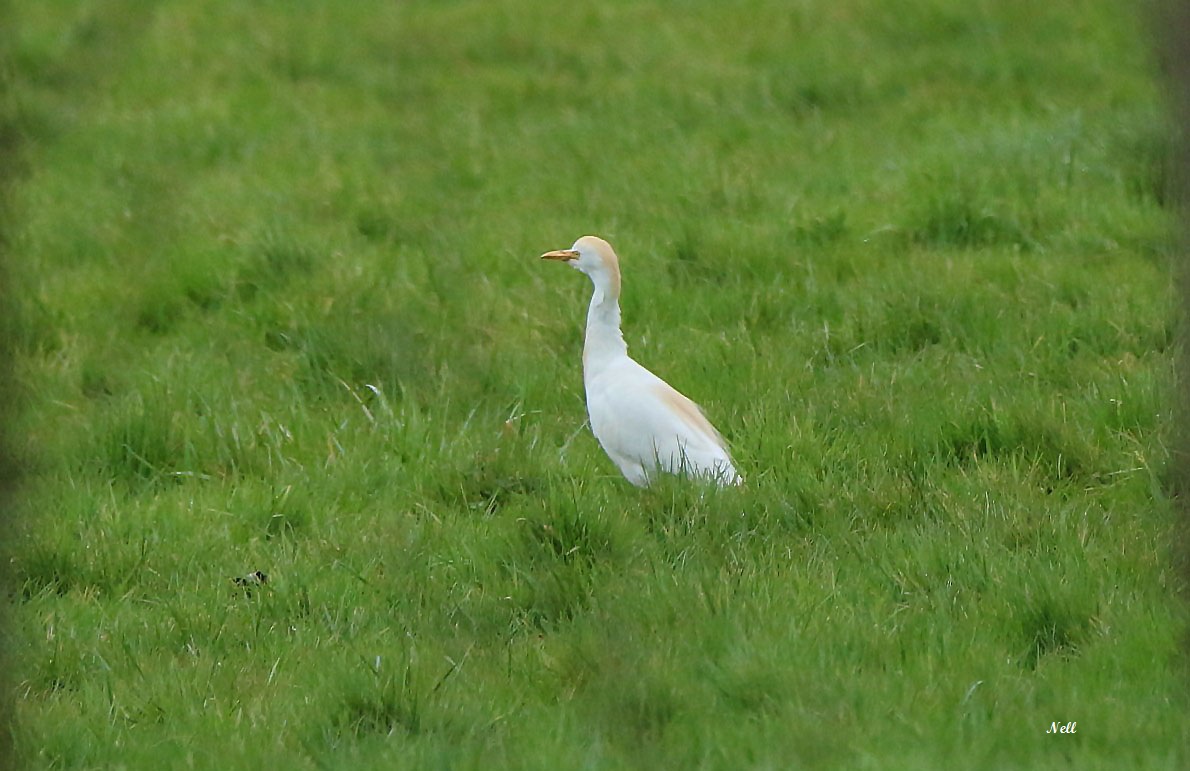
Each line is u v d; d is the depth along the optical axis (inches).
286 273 639.1
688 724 333.7
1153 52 418.6
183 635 390.6
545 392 525.3
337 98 920.9
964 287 585.0
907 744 319.3
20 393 516.1
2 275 606.5
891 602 382.9
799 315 581.0
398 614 394.9
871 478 449.1
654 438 447.8
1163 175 660.7
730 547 407.2
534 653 369.1
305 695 354.9
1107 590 376.8
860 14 1021.8
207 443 495.5
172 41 1027.9
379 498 466.3
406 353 543.5
